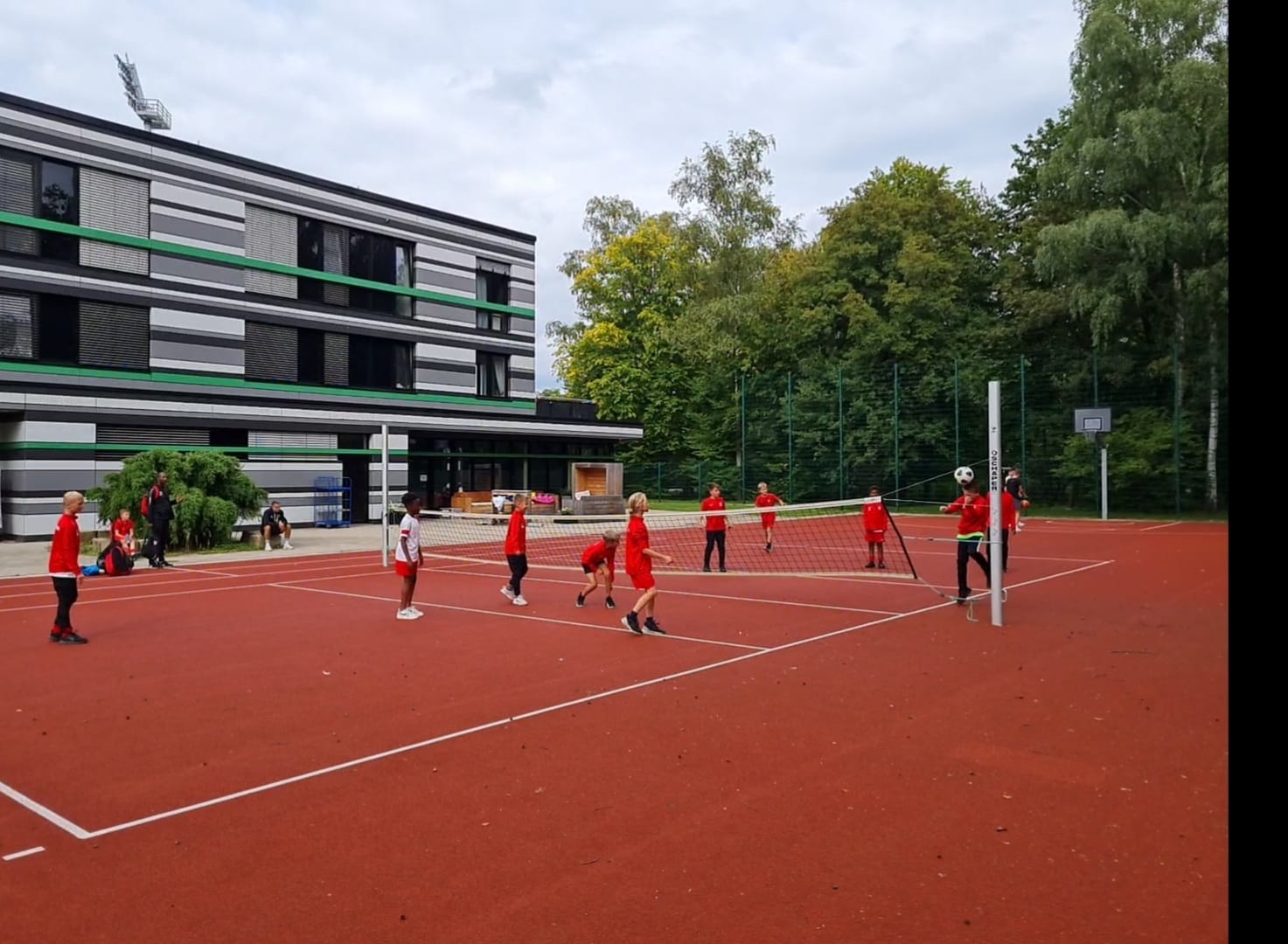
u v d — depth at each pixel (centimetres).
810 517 3170
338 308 3519
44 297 2744
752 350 4912
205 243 3114
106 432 2770
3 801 632
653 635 1234
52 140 2744
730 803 614
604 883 499
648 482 5225
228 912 470
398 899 482
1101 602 1475
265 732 789
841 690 918
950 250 4472
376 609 1488
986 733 765
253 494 2647
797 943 433
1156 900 471
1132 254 3400
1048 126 4478
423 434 3700
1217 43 3372
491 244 4122
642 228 5644
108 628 1323
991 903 471
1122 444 3584
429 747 742
